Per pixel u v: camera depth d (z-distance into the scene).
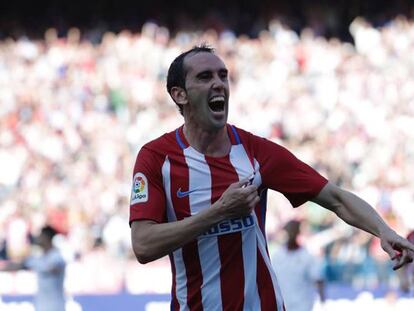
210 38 53.44
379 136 43.50
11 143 44.34
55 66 51.03
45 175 41.19
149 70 50.44
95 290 30.42
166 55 51.44
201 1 57.53
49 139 44.47
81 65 50.97
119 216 36.88
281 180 9.48
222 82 9.23
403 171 39.47
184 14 57.09
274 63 50.12
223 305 9.26
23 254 36.75
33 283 28.69
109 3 58.38
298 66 50.19
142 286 30.34
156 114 46.53
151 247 8.91
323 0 56.31
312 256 21.12
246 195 8.55
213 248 9.22
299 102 46.38
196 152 9.42
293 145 42.69
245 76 49.34
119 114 47.44
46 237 23.09
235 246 9.23
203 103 9.23
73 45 53.31
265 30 55.53
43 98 48.41
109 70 50.28
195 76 9.23
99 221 37.69
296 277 21.05
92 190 39.59
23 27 56.75
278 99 46.78
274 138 44.09
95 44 54.84
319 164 40.47
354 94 47.16
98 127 45.59
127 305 27.98
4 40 54.94
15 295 27.78
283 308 9.46
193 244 9.24
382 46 51.38
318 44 51.88
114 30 56.81
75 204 38.53
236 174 9.36
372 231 9.17
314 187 9.44
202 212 8.71
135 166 9.52
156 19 57.38
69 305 27.83
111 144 43.47
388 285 30.77
